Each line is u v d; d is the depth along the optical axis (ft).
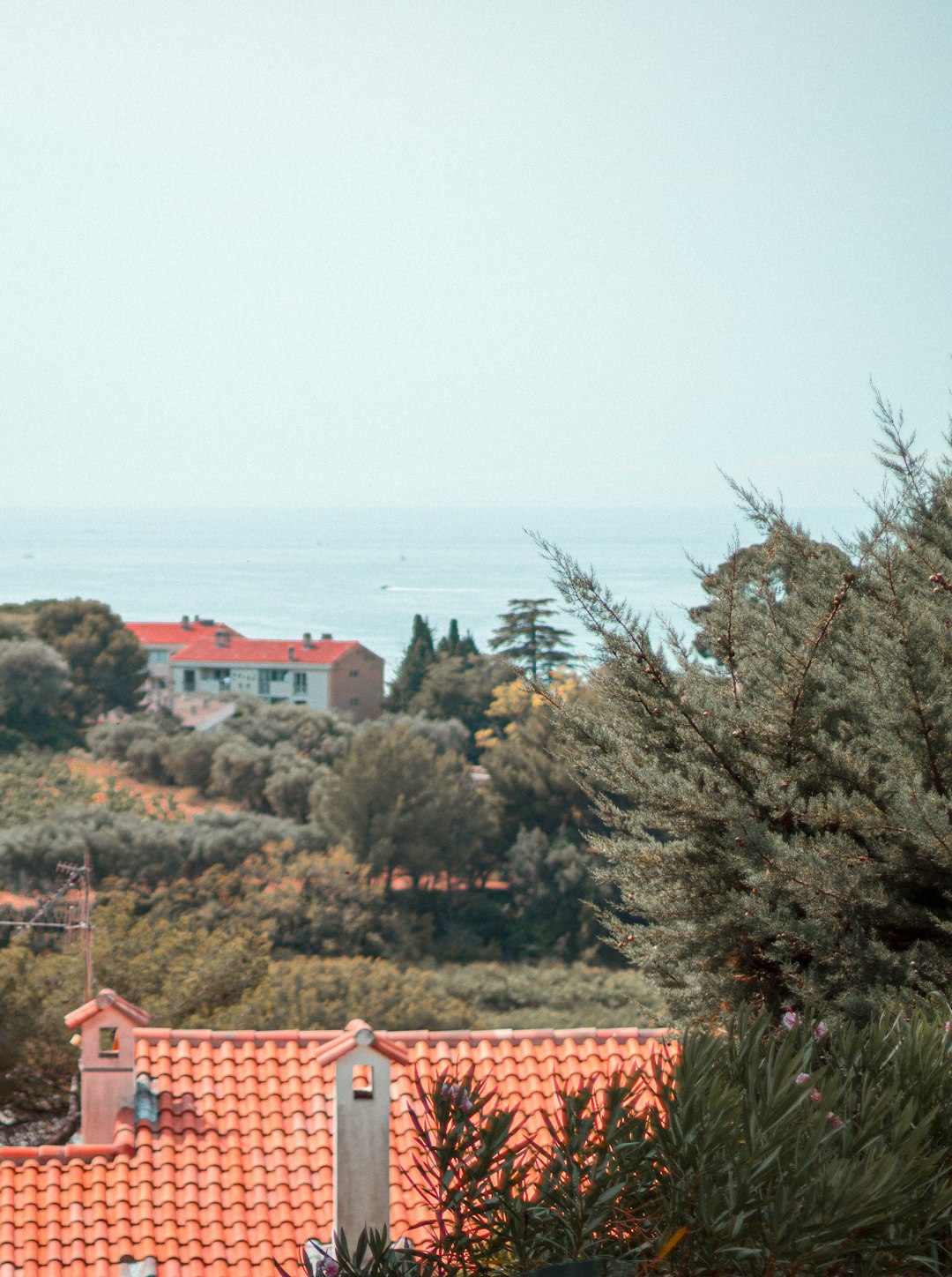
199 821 245.04
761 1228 14.30
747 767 29.99
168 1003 114.83
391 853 239.91
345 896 227.40
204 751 312.91
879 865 28.32
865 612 29.91
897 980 27.40
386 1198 41.73
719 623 32.04
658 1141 15.26
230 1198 48.91
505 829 261.65
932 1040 17.70
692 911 30.30
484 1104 16.76
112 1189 48.91
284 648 479.82
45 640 409.08
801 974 29.04
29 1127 107.76
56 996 107.24
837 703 29.86
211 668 479.82
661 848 30.81
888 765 28.60
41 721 371.97
